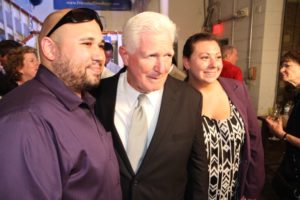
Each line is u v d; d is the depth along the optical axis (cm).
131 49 82
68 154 66
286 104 190
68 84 74
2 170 58
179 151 92
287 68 157
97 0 421
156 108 94
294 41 323
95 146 73
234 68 267
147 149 88
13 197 59
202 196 102
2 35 396
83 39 71
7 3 390
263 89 330
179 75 151
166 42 80
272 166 249
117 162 85
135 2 435
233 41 390
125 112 94
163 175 90
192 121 96
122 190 89
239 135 116
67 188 67
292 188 147
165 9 361
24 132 60
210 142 109
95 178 71
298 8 316
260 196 221
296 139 143
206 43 112
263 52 322
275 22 316
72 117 71
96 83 77
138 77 85
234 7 385
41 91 69
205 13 461
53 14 72
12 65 181
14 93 69
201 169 101
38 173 61
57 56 71
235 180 122
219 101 119
